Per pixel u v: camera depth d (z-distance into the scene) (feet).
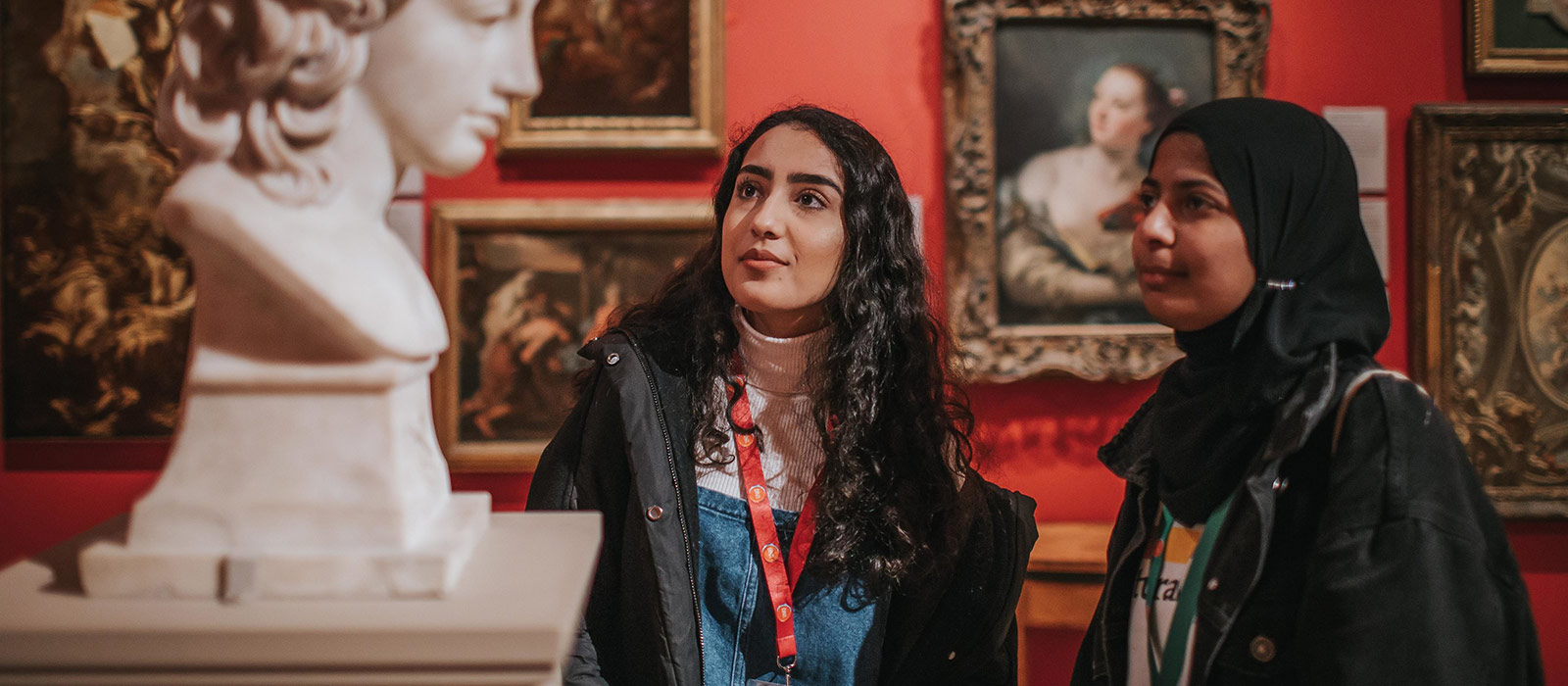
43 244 11.12
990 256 11.26
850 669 5.38
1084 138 11.32
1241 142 4.72
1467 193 11.25
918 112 11.44
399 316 3.16
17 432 11.19
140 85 11.09
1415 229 11.33
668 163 11.39
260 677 2.73
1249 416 4.69
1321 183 4.79
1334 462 4.36
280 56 3.01
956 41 11.14
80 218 11.10
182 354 11.27
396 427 3.18
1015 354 11.31
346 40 3.12
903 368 5.68
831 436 5.53
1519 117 11.16
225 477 3.08
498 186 11.37
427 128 3.36
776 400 5.69
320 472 3.09
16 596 3.00
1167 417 5.08
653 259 11.38
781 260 5.32
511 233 11.32
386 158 3.39
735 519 5.56
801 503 5.59
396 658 2.72
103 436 11.21
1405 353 11.60
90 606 2.91
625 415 5.45
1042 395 11.57
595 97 11.22
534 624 2.74
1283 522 4.51
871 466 5.49
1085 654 5.65
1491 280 11.29
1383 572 4.06
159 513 3.05
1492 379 11.31
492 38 3.47
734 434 5.65
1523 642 4.18
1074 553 10.12
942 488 5.60
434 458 3.72
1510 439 11.30
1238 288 4.68
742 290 5.37
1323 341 4.57
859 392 5.48
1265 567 4.51
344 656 2.72
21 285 11.11
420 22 3.27
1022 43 11.30
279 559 2.98
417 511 3.26
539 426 11.40
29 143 11.06
